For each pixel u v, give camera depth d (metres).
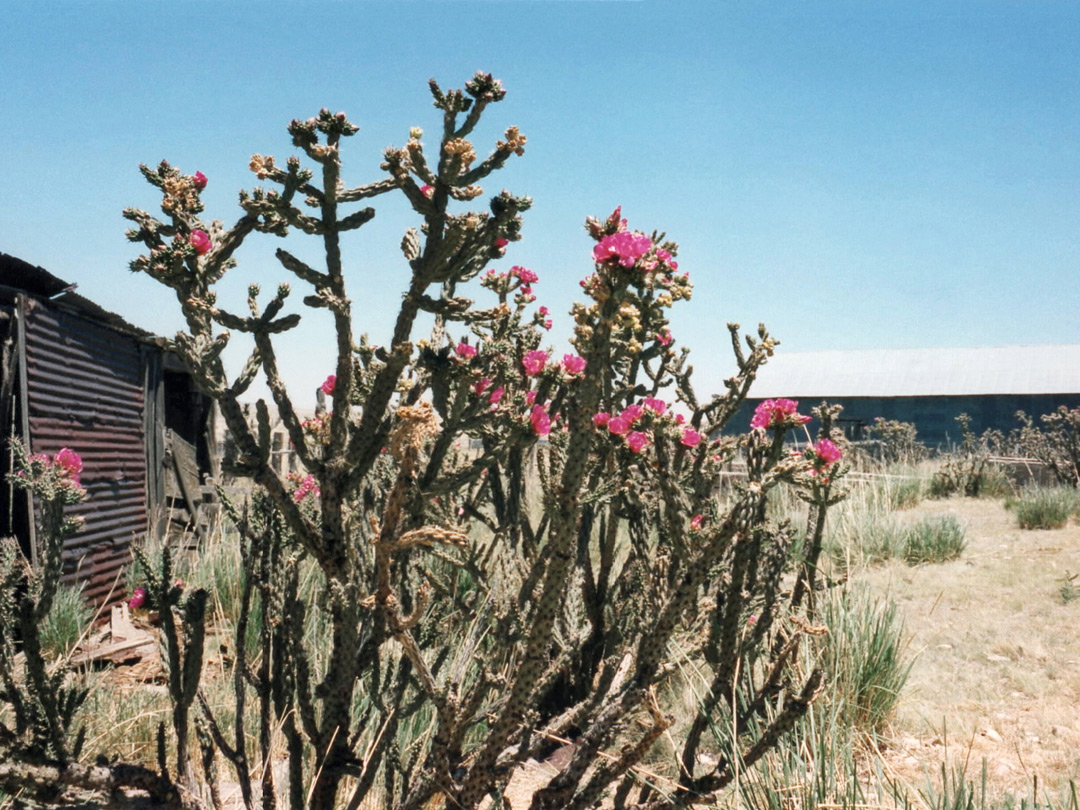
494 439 2.62
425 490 2.15
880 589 6.29
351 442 2.05
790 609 3.66
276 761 2.85
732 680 2.34
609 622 3.60
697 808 2.62
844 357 30.53
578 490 1.69
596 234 1.70
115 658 4.83
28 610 1.77
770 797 2.71
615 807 2.18
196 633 1.89
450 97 1.94
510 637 2.29
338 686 2.06
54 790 1.78
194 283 1.92
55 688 1.84
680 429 2.49
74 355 6.35
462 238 1.94
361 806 2.52
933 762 3.60
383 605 1.67
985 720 4.05
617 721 2.08
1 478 5.32
